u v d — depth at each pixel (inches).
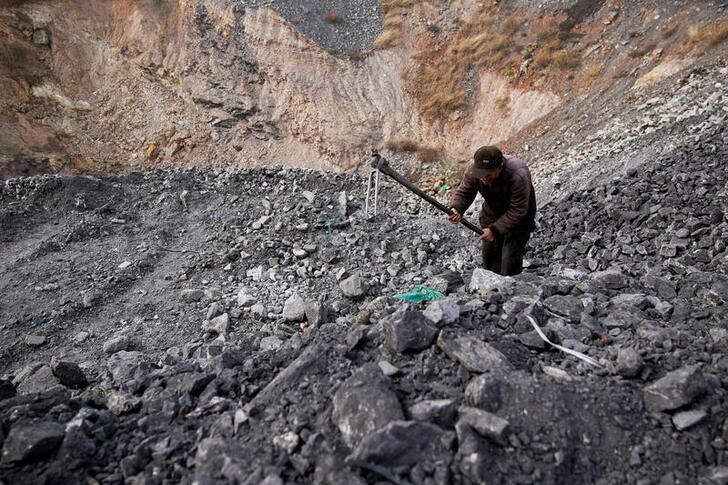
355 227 277.0
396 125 885.2
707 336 107.3
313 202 302.8
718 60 550.0
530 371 94.7
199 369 111.2
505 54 867.4
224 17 935.7
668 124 417.1
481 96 862.5
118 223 294.8
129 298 226.4
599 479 72.7
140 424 91.6
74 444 83.1
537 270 210.1
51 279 237.0
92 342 195.6
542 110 789.2
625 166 357.7
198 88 905.5
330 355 99.3
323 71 916.6
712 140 275.9
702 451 76.0
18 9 884.6
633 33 759.1
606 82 729.0
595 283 138.4
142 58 919.0
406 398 87.2
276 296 218.1
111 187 330.6
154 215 307.4
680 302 126.3
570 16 842.2
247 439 83.0
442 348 98.0
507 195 157.1
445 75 892.6
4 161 762.2
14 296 223.6
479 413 78.3
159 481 77.6
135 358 174.6
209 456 78.0
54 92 865.5
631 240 209.0
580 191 303.0
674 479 71.7
